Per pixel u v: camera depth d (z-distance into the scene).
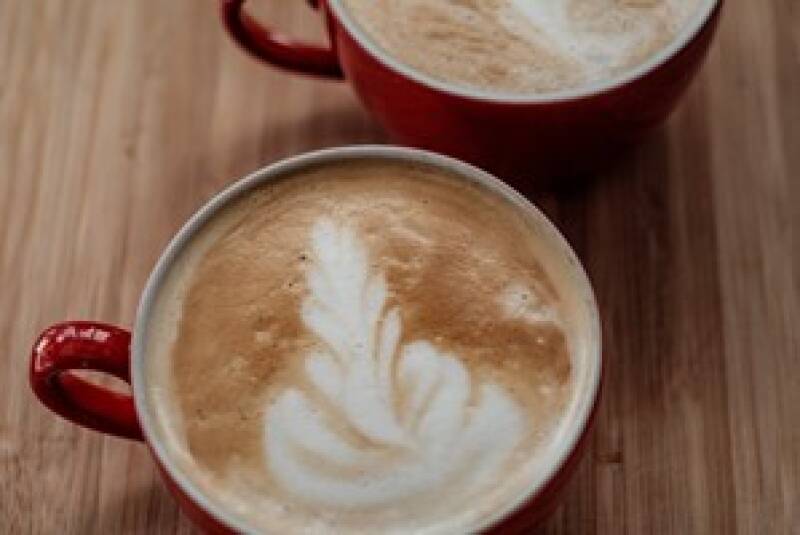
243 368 0.43
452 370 0.43
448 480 0.42
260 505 0.42
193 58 0.55
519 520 0.42
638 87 0.47
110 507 0.48
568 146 0.48
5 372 0.50
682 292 0.50
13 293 0.51
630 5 0.48
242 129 0.54
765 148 0.52
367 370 0.43
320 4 0.50
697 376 0.49
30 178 0.53
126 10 0.55
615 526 0.47
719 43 0.54
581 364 0.43
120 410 0.45
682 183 0.52
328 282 0.44
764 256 0.51
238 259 0.45
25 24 0.55
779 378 0.49
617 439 0.48
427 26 0.48
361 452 0.42
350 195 0.46
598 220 0.51
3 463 0.49
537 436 0.42
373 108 0.50
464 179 0.46
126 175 0.53
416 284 0.44
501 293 0.44
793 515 0.47
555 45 0.48
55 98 0.54
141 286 0.51
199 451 0.43
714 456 0.48
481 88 0.47
